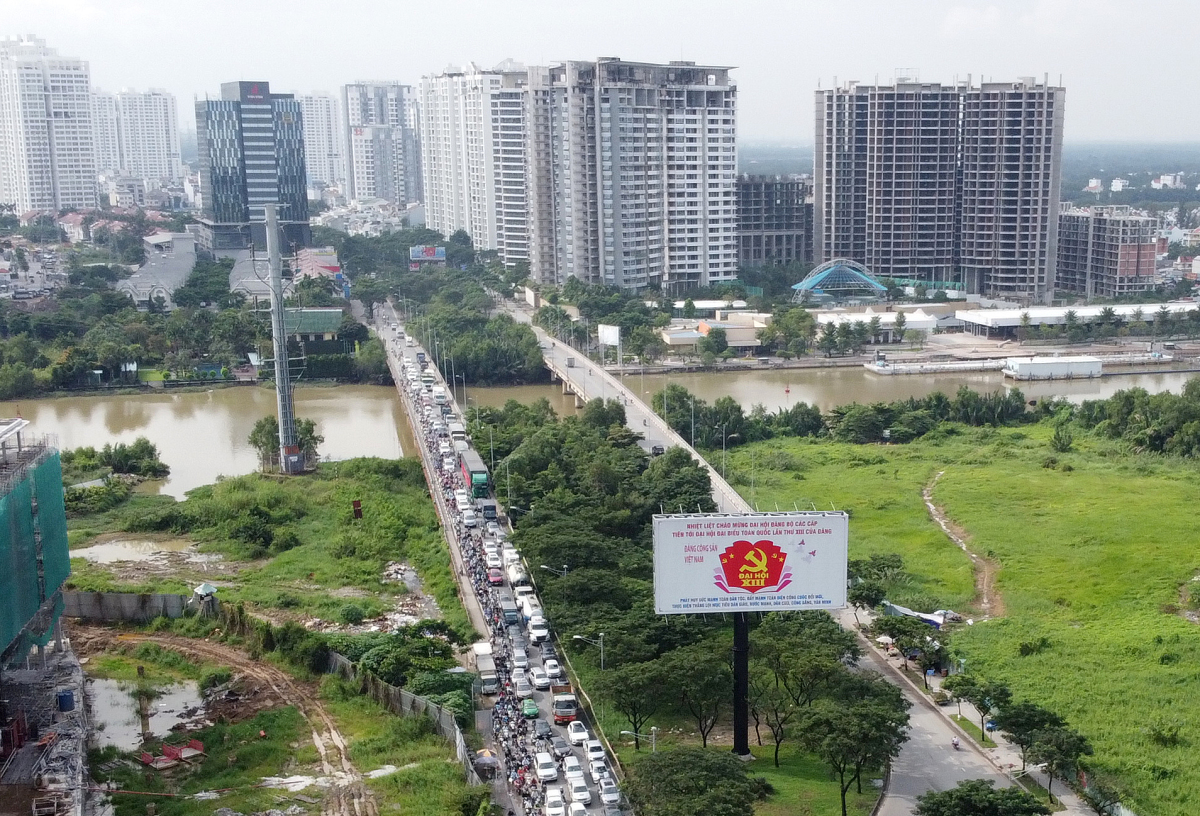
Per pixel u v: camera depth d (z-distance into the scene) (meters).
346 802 154.25
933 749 164.88
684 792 140.62
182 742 174.88
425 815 148.00
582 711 176.00
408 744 170.50
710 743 169.12
